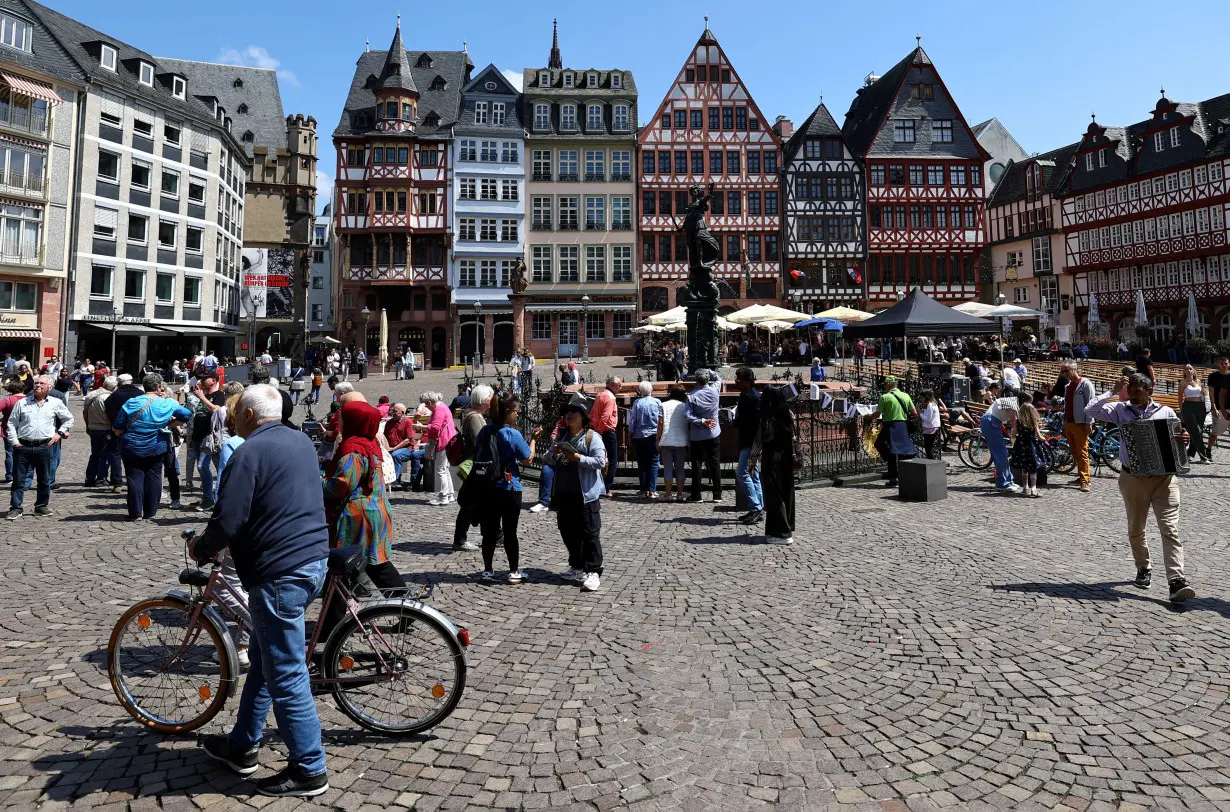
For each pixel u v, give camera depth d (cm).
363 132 4581
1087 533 859
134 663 380
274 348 5662
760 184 4706
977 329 1519
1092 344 3712
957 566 710
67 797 316
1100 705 408
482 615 571
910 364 2662
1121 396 926
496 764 349
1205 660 471
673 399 1110
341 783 333
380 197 4509
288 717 318
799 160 4722
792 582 659
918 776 336
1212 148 3981
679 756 355
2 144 3328
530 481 1292
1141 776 335
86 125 3625
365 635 380
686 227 1666
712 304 1656
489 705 412
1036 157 5184
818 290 4675
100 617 554
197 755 354
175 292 4103
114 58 3875
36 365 3469
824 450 1324
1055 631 526
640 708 408
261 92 5959
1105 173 4528
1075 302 4747
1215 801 315
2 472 1346
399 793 324
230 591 376
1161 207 4206
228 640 364
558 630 537
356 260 4534
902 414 1213
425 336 4659
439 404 1082
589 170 4728
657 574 691
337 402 811
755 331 4219
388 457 830
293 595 321
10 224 3366
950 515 978
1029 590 627
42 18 3738
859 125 5294
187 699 373
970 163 4825
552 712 403
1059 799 318
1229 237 3884
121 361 3847
